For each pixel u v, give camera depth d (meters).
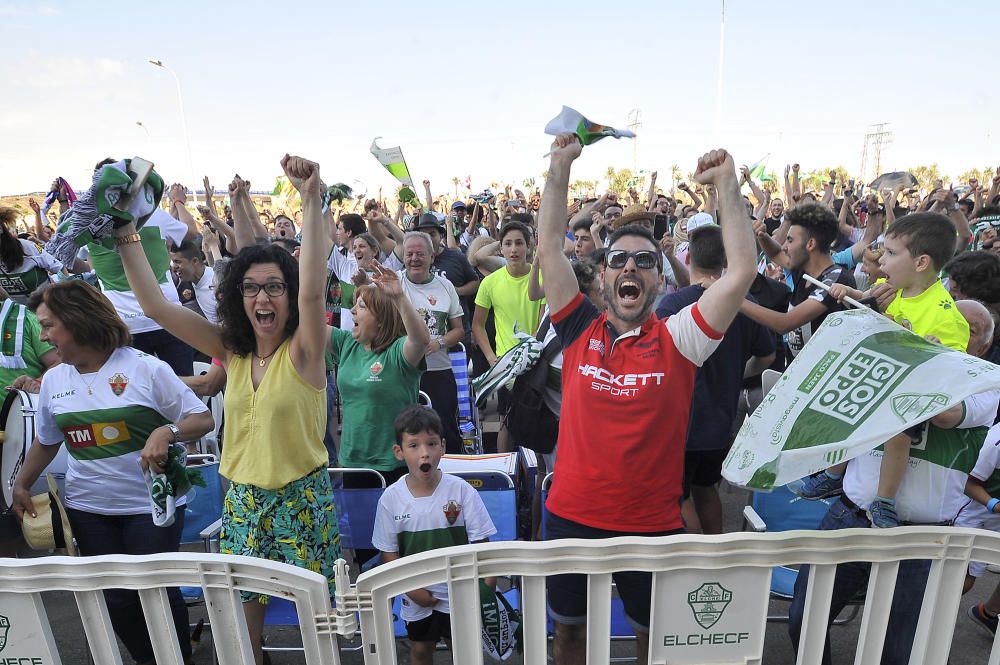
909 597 2.39
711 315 2.17
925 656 1.95
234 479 2.54
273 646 3.43
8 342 3.76
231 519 2.56
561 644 2.48
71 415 2.76
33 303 2.74
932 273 2.78
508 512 3.25
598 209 8.31
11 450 3.09
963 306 3.07
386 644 1.86
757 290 4.23
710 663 1.91
